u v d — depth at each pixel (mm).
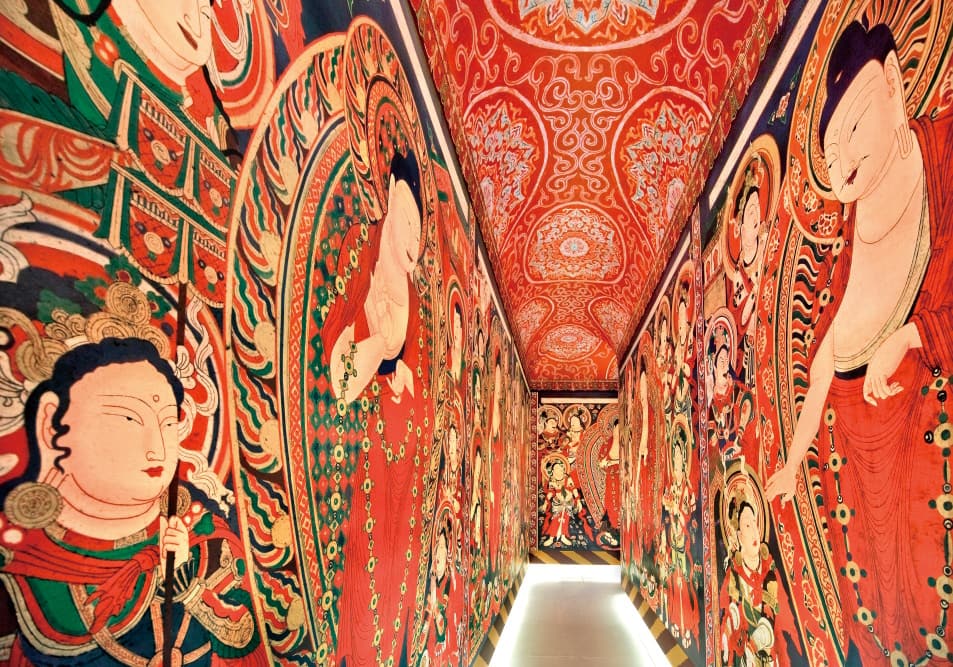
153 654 740
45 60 614
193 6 865
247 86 1014
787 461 2131
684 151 3668
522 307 6930
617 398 9500
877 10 1558
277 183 1111
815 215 1928
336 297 1396
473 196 3598
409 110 2105
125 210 713
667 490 4766
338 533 1391
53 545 603
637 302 6332
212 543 873
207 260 879
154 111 773
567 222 5320
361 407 1564
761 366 2422
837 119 1776
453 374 2945
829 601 1791
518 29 3027
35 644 579
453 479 2967
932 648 1270
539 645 5562
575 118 3822
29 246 584
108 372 677
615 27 3098
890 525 1443
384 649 1771
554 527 9328
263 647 1021
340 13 1467
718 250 3113
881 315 1494
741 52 2697
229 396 927
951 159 1229
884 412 1472
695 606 3746
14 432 562
